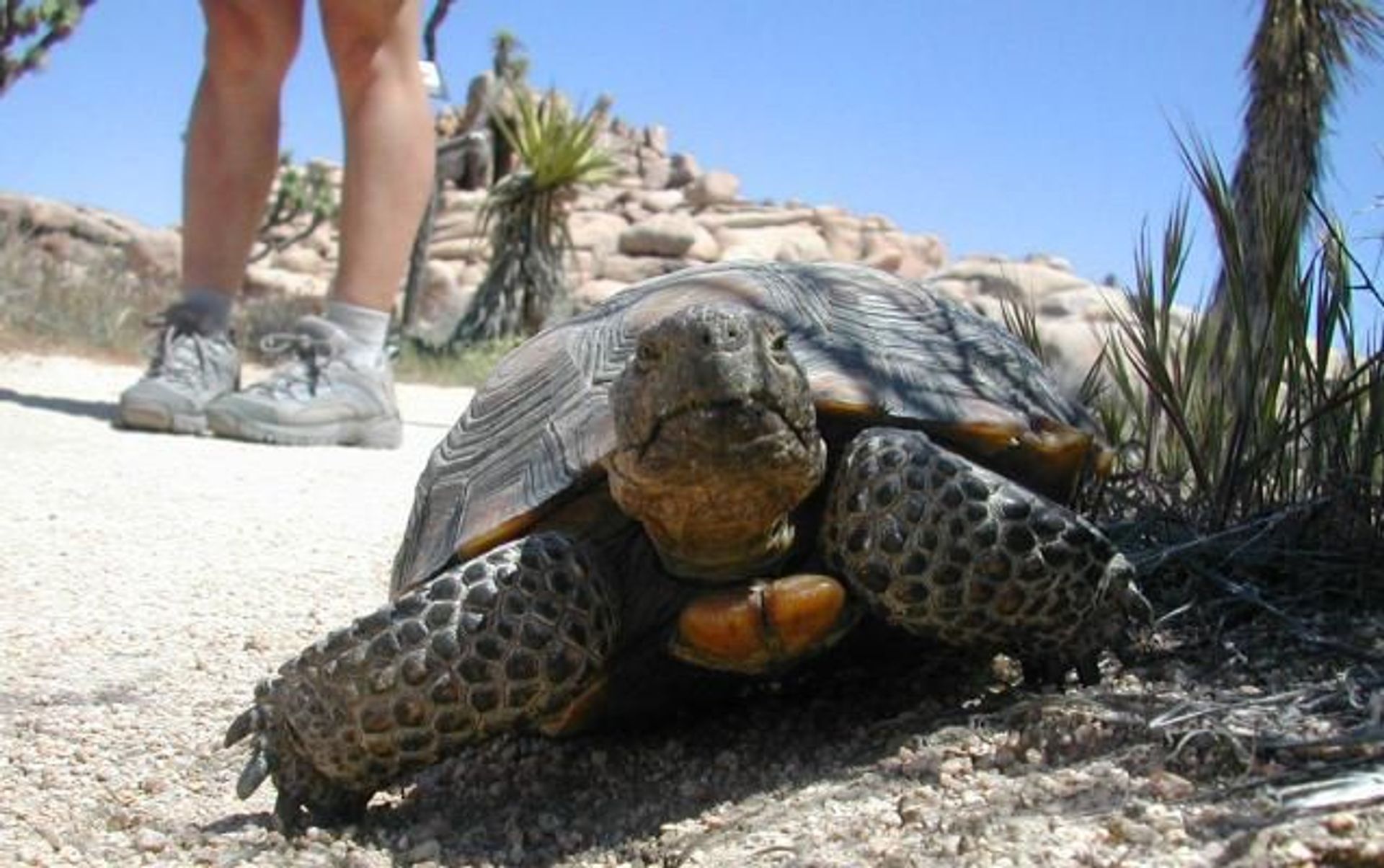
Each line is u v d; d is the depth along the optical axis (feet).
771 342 1.69
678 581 1.85
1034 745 1.62
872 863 1.38
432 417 7.70
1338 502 2.24
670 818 1.70
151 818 1.86
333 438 5.86
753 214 25.04
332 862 1.68
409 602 1.66
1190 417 2.86
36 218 19.01
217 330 6.06
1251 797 1.37
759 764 1.82
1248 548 2.23
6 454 4.95
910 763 1.63
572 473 1.84
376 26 5.74
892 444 1.76
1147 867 1.25
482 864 1.67
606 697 1.85
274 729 1.76
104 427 5.81
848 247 24.84
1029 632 1.78
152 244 18.65
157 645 2.81
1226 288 3.02
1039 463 1.98
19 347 8.73
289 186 20.22
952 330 2.08
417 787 2.01
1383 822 1.27
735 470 1.69
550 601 1.67
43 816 1.88
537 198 13.94
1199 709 1.56
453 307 19.90
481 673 1.65
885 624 1.91
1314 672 1.82
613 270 22.43
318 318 6.05
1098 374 3.46
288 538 3.94
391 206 5.93
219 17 5.90
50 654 2.72
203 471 4.93
